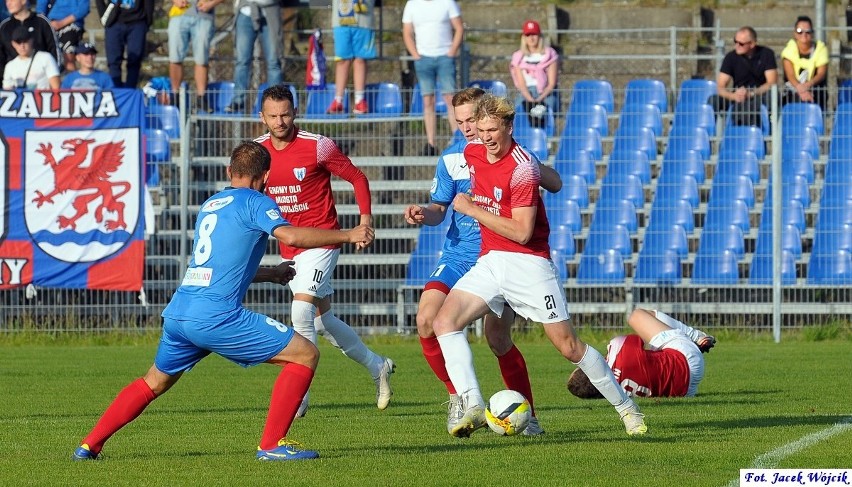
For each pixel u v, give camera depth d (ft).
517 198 53.26
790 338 120.98
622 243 128.57
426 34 134.00
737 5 178.60
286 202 69.41
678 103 139.95
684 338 70.54
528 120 138.31
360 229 49.19
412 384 87.15
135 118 116.47
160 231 122.83
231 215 49.57
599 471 47.93
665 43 170.50
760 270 123.13
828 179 128.77
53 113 116.06
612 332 120.06
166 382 51.85
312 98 144.66
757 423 63.36
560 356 106.32
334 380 90.74
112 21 138.92
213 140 127.54
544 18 176.04
